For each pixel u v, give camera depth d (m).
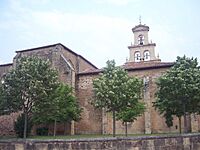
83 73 46.16
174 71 28.47
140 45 60.78
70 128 41.75
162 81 28.72
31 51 47.00
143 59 59.94
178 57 30.16
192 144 23.27
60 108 33.28
